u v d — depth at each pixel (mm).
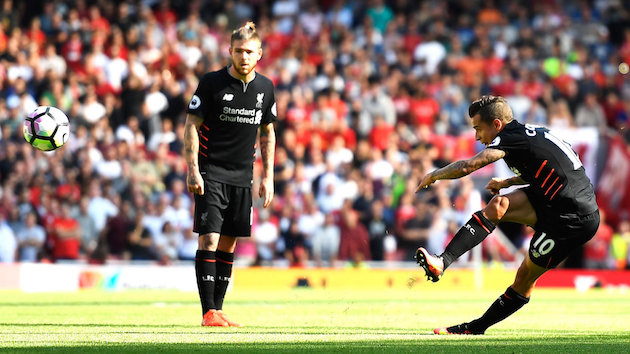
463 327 21719
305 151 69688
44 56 70375
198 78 70812
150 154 64188
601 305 38562
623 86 83250
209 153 24656
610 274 60938
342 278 57469
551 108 77000
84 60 70062
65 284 51000
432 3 87812
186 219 59969
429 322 26703
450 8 88438
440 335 21250
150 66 71125
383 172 66188
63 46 71812
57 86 65375
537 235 20766
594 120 76312
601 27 88438
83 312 30062
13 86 64500
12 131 62500
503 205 20469
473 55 81750
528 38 84750
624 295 49688
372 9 85688
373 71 78250
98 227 58000
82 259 57188
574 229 20469
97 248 57375
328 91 72188
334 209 64375
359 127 70938
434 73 79000
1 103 63406
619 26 88812
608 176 63844
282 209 61781
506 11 88688
